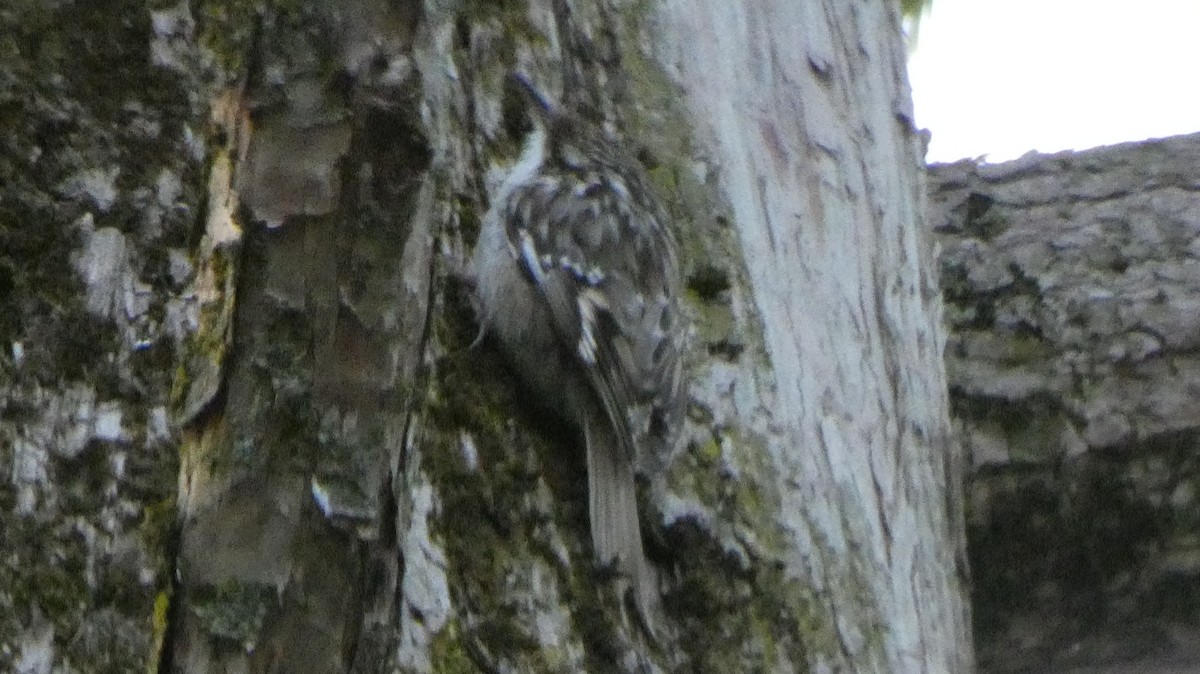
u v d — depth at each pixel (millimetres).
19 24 5250
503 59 6090
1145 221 7996
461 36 6016
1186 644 7777
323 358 3641
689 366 5992
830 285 6570
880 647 6039
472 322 5695
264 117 3668
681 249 6191
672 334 5855
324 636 3570
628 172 6148
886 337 6766
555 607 5207
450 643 4891
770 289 6332
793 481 6031
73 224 5039
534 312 5664
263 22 3719
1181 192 8062
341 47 3664
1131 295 7773
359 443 3645
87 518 4688
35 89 5176
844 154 6867
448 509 5180
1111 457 7613
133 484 4738
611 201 5965
